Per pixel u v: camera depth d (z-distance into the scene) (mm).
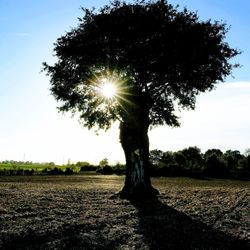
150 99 41844
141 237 19406
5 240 17766
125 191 40938
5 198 36844
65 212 27906
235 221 25828
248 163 121000
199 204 35250
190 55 38656
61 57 41031
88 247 16844
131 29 38688
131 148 41281
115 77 40688
